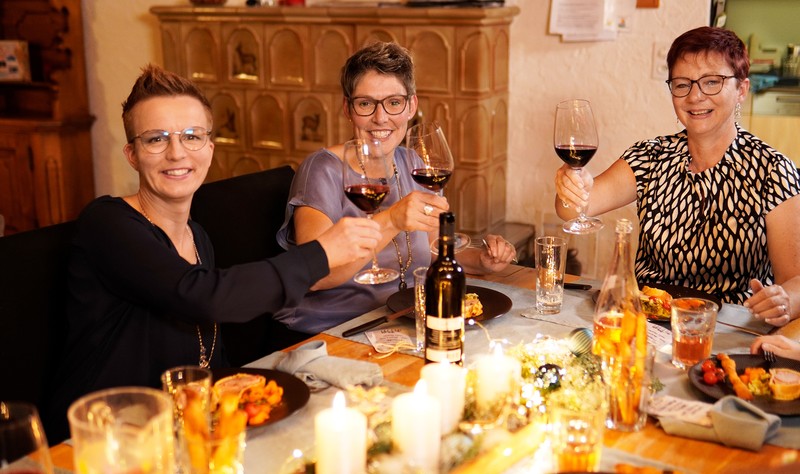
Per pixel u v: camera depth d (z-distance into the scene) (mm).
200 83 4141
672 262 2234
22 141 4516
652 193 2279
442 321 1342
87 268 1639
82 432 921
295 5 3855
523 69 3707
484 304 1826
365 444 1075
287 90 3910
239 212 2398
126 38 4512
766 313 1698
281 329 2141
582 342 1481
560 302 1828
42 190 4547
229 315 1510
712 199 2170
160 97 1624
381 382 1456
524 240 3734
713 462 1192
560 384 1339
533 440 1229
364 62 2107
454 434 1175
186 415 1057
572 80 3615
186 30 4094
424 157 1798
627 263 1440
